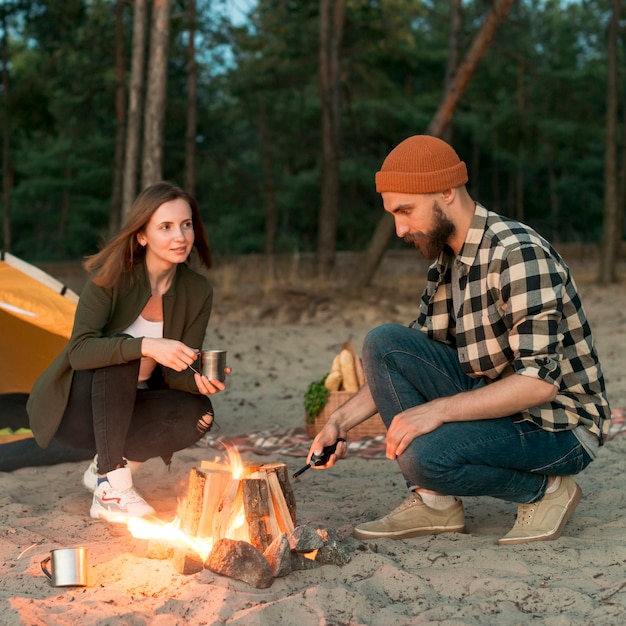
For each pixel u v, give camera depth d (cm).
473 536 335
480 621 260
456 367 333
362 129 2961
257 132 3075
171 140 2530
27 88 1923
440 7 3662
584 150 3962
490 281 303
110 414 354
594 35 3484
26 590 290
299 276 1766
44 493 430
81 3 1925
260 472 316
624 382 730
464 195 307
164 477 460
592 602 270
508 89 2983
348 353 558
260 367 873
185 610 271
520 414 309
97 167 3325
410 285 1659
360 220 3138
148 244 359
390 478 454
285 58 2339
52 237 3488
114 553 326
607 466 460
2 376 549
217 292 1508
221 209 3114
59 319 523
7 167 2311
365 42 2144
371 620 264
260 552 291
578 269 2228
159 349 335
